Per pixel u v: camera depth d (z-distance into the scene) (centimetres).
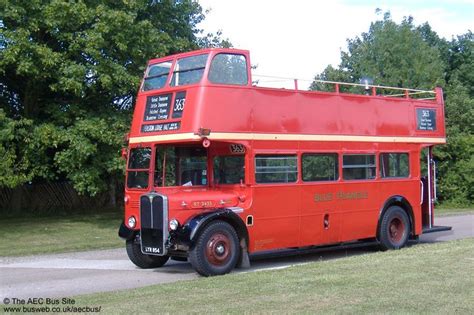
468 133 3203
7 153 1831
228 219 1168
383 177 1472
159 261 1294
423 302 766
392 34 3281
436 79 3253
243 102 1205
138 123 1275
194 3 2439
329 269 1048
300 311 734
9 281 1126
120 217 2373
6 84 2200
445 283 884
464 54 4662
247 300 808
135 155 1264
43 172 2055
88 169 1989
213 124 1158
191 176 1274
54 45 2067
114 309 778
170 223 1126
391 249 1450
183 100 1180
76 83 1897
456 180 3119
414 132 1556
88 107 2130
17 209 2505
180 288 921
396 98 1523
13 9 1855
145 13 2286
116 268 1285
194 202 1155
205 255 1115
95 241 1727
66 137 1936
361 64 3319
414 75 3209
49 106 2072
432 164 1634
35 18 1916
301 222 1294
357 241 1491
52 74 1944
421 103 1587
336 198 1364
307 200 1307
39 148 1975
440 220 2341
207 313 737
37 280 1134
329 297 808
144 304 802
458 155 3152
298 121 1302
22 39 1841
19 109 2239
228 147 1248
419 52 3272
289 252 1392
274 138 1252
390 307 743
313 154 1330
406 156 1535
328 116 1365
